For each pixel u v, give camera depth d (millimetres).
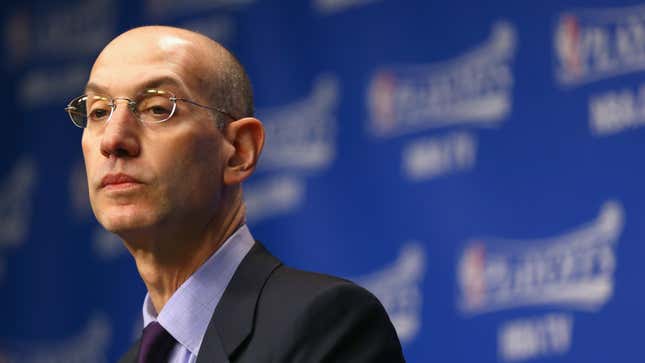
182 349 4422
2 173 12234
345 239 10047
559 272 8969
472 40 9680
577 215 8953
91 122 4551
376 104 10086
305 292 4258
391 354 4246
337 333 4141
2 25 12445
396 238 9781
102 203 4438
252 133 4695
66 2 12148
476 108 9562
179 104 4461
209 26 11234
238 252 4598
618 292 8688
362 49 10266
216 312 4363
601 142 8953
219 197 4586
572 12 9211
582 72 9117
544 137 9195
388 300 9750
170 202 4395
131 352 5043
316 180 10281
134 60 4504
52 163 12000
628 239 8719
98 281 11562
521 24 9445
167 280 4641
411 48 9992
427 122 9789
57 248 11844
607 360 8648
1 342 11953
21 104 12250
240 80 4750
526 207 9195
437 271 9531
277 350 4105
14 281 12008
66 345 11633
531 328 9008
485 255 9320
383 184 9922
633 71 8898
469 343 9273
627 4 8992
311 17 10625
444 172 9633
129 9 11758
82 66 11953
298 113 10508
